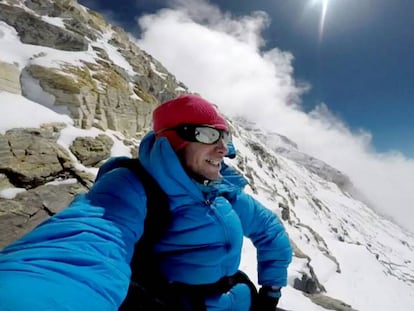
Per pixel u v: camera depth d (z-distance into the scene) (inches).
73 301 38.8
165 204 67.5
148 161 67.0
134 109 597.9
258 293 96.1
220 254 74.9
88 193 60.4
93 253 46.2
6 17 514.6
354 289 1234.6
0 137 292.7
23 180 294.4
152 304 67.5
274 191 1740.9
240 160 1691.7
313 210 2728.8
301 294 386.6
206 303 75.3
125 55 898.1
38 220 282.7
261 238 96.0
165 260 72.6
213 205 76.1
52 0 818.8
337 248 1801.2
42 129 341.7
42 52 487.2
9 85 380.2
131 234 57.6
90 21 994.1
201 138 69.4
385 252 3484.3
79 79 470.0
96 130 459.2
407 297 1508.4
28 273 38.6
